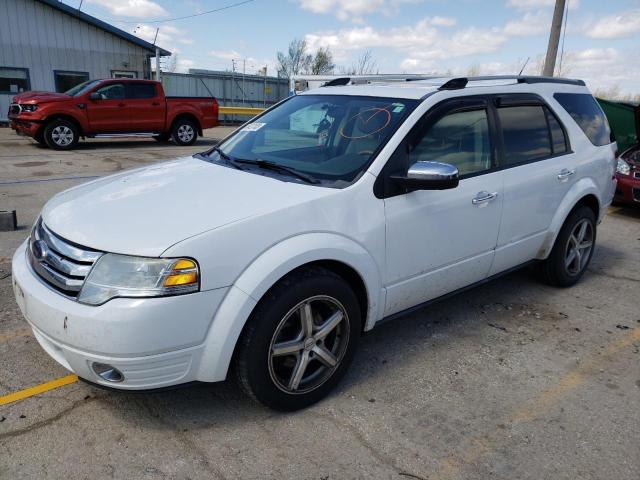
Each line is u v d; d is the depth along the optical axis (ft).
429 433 9.38
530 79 14.70
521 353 12.36
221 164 11.78
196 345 8.39
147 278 7.97
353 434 9.27
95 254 8.25
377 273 10.38
